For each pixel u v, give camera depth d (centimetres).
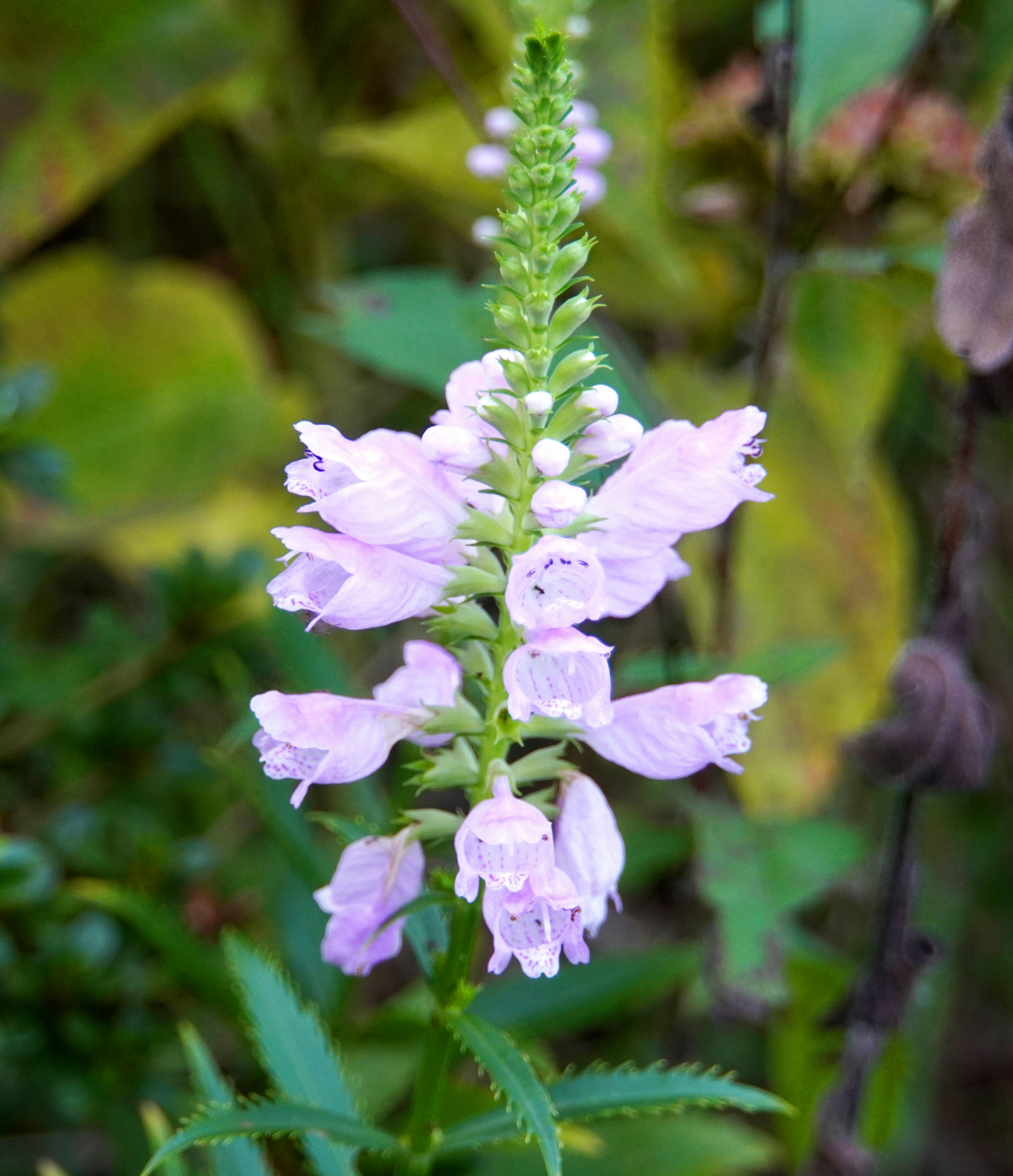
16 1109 46
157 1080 45
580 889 32
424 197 57
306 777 32
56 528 60
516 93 31
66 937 44
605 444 32
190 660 49
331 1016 43
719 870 44
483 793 32
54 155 56
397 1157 34
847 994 44
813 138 47
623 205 46
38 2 53
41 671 51
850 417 46
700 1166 44
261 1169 36
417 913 35
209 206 73
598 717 30
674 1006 51
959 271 38
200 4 56
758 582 48
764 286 47
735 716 32
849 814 62
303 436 31
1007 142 37
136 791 50
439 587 32
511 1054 31
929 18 46
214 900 48
